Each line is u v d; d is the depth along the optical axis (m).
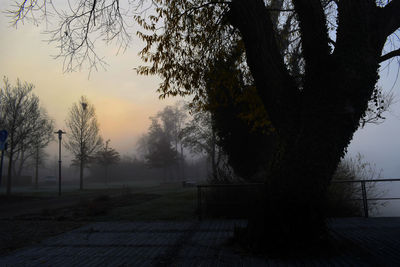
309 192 4.32
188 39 7.67
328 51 4.57
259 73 4.89
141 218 8.37
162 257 4.35
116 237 5.88
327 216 5.06
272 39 4.89
